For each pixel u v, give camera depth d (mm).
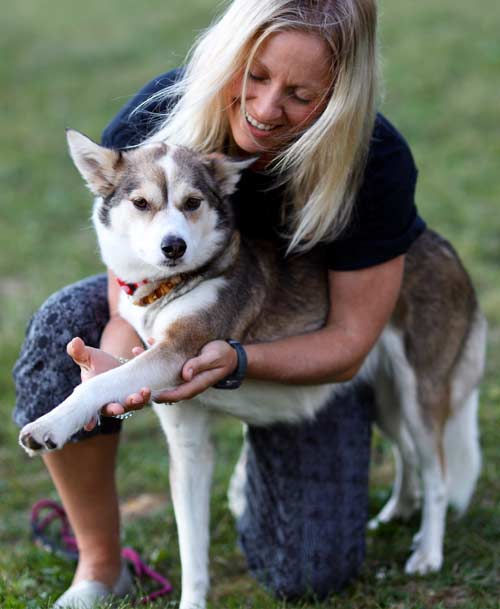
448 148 8883
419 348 3658
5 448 4730
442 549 3658
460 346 3803
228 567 3715
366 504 3549
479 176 8109
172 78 3438
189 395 2863
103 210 3307
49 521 3930
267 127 3070
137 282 3205
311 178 3127
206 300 3119
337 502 3447
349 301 3256
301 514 3424
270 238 3467
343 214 3158
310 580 3400
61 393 3186
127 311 3227
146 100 3322
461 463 3812
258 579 3535
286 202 3311
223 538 3910
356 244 3209
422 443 3648
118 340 3193
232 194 3469
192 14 15094
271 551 3475
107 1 17062
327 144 3012
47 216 8344
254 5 2920
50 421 2598
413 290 3639
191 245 3082
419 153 8836
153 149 3309
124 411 2680
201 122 3270
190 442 3258
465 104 9945
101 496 3293
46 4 17375
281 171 3152
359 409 3559
